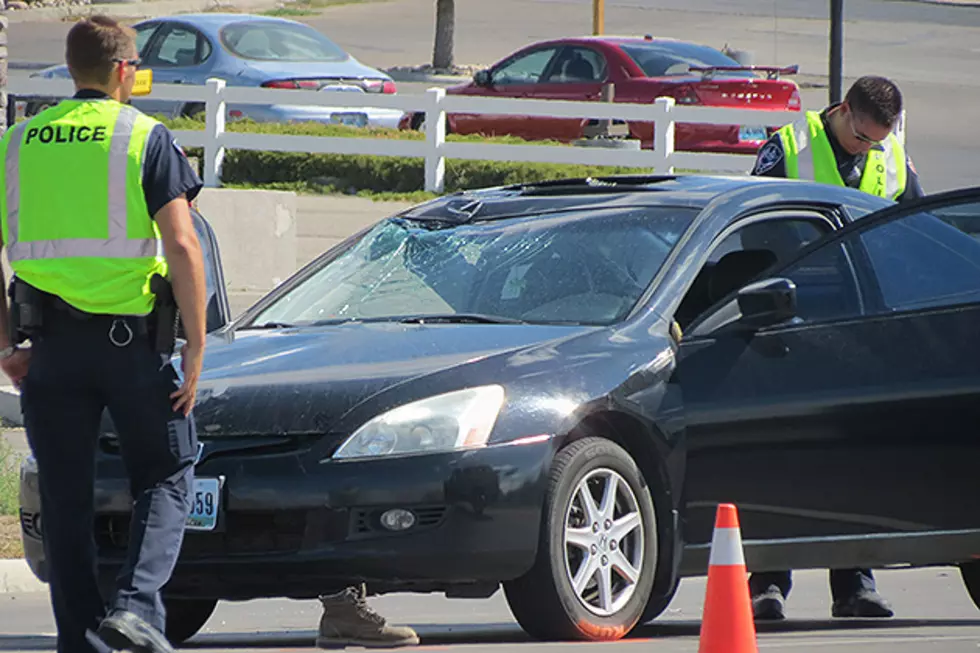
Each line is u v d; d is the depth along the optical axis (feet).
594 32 384.68
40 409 60.59
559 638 72.69
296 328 83.71
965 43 486.79
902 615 93.04
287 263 198.70
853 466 80.07
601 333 77.10
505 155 223.10
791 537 79.15
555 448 71.82
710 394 77.25
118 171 59.26
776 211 86.33
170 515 60.64
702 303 81.97
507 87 254.06
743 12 549.95
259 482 70.69
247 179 234.38
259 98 234.99
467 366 73.26
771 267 80.59
